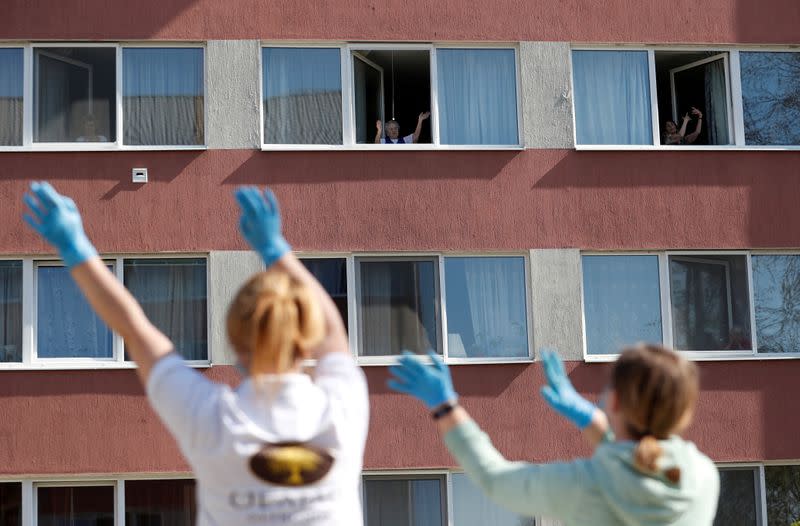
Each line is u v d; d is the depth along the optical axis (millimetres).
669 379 8234
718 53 44438
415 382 8703
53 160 41125
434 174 42312
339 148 42031
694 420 42469
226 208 41438
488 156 42625
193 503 40656
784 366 43094
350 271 41844
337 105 42375
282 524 7473
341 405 7750
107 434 40375
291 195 41750
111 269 41219
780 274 43812
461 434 8562
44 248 40781
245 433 7469
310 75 42469
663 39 43875
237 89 41906
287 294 7680
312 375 8164
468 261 42438
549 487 8297
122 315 7723
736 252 43562
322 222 41750
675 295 43125
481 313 42219
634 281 43094
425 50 43031
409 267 42219
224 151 41656
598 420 9641
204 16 42031
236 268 41250
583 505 8250
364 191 42031
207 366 40781
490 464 8484
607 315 42781
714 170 43562
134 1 41844
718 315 43250
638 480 8156
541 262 42438
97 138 41500
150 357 7684
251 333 7543
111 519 40500
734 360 42875
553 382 9789
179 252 41250
